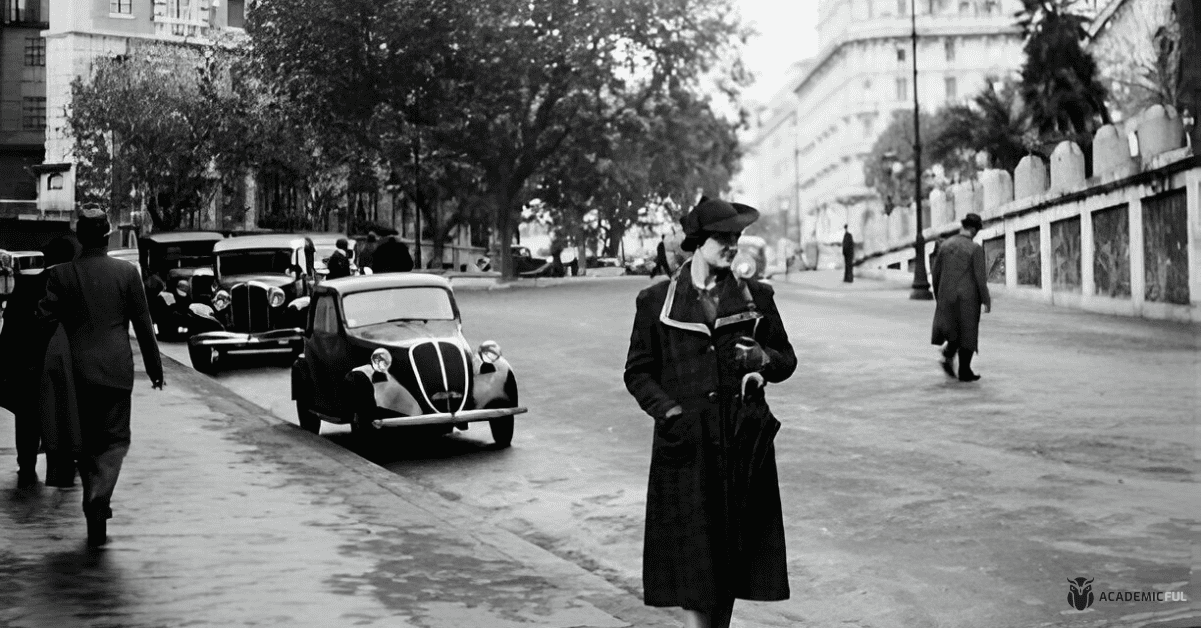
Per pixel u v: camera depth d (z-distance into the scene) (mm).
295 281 22734
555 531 9867
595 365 20516
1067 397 15688
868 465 11742
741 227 5680
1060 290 33406
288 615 6641
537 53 47688
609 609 6898
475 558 8125
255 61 50750
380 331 13961
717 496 5645
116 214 58375
